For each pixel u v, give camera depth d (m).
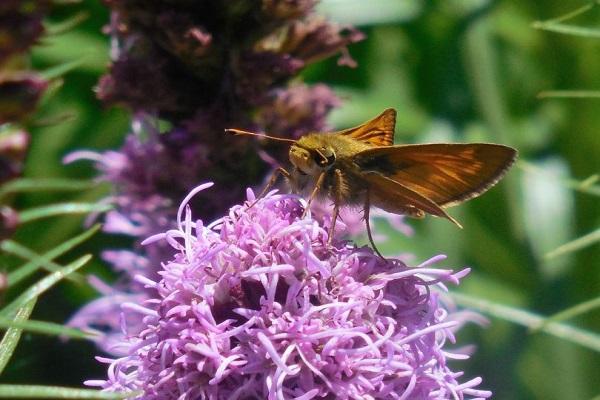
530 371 0.32
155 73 0.26
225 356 0.23
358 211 0.25
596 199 0.33
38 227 0.31
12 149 0.23
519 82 0.35
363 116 0.34
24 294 0.23
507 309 0.28
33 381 0.29
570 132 0.33
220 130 0.26
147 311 0.23
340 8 0.34
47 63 0.32
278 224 0.23
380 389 0.23
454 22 0.34
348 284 0.23
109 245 0.31
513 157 0.24
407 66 0.36
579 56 0.33
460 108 0.34
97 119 0.33
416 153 0.24
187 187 0.26
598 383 0.32
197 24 0.26
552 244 0.33
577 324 0.32
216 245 0.23
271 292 0.23
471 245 0.33
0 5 0.22
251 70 0.26
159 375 0.23
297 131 0.26
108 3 0.26
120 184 0.27
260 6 0.26
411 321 0.23
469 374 0.32
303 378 0.23
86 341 0.29
